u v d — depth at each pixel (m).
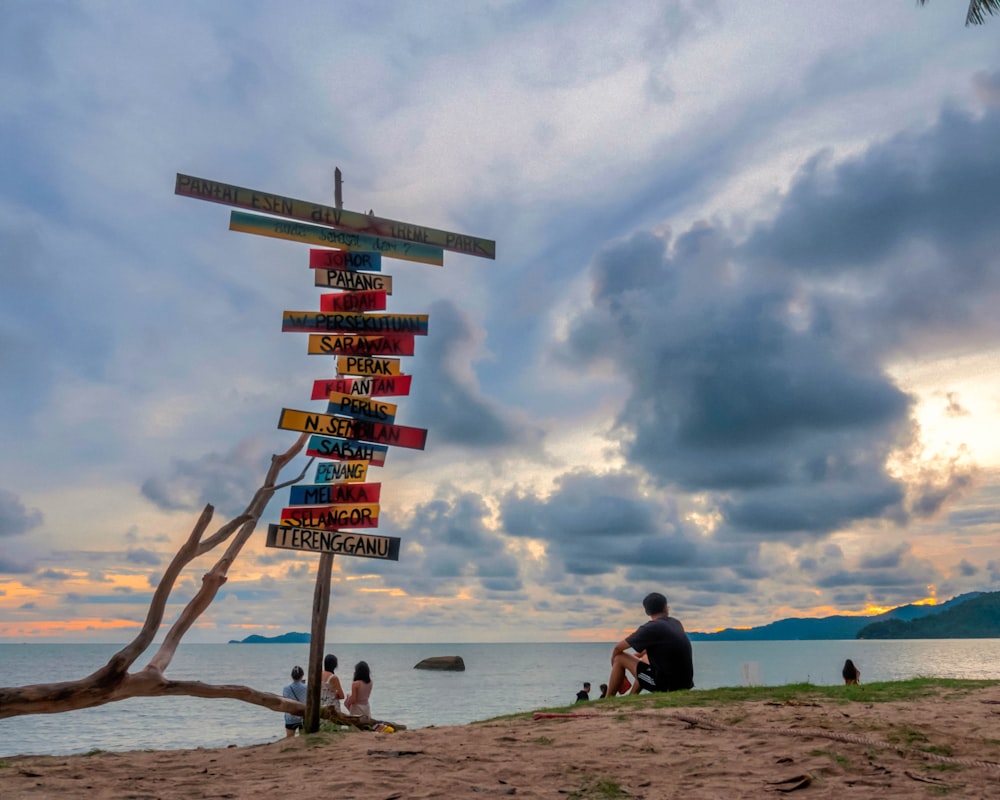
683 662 9.47
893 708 7.61
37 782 5.84
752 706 7.87
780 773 5.48
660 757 6.08
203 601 9.12
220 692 9.20
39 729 48.50
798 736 6.40
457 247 9.74
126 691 8.28
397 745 6.88
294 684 12.29
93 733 45.47
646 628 9.60
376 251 9.34
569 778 5.61
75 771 6.28
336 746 7.02
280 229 9.08
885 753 5.84
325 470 8.48
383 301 9.17
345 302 9.09
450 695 73.25
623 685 10.27
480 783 5.54
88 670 155.12
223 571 9.23
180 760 6.80
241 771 6.24
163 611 8.57
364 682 12.70
